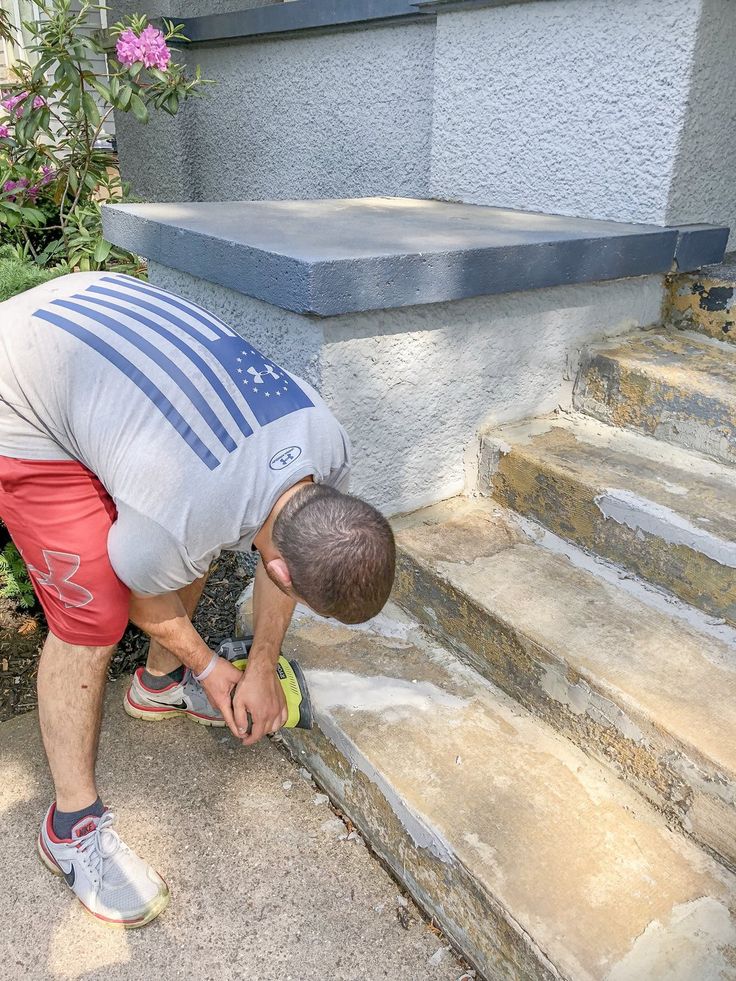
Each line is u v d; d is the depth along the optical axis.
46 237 4.23
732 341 2.38
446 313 2.05
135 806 1.74
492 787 1.55
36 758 1.88
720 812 1.37
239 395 1.31
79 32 4.79
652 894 1.34
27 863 1.62
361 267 1.78
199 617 2.35
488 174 2.78
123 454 1.24
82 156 4.13
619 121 2.36
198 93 3.82
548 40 2.46
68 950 1.46
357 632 2.01
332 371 1.92
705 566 1.73
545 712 1.71
